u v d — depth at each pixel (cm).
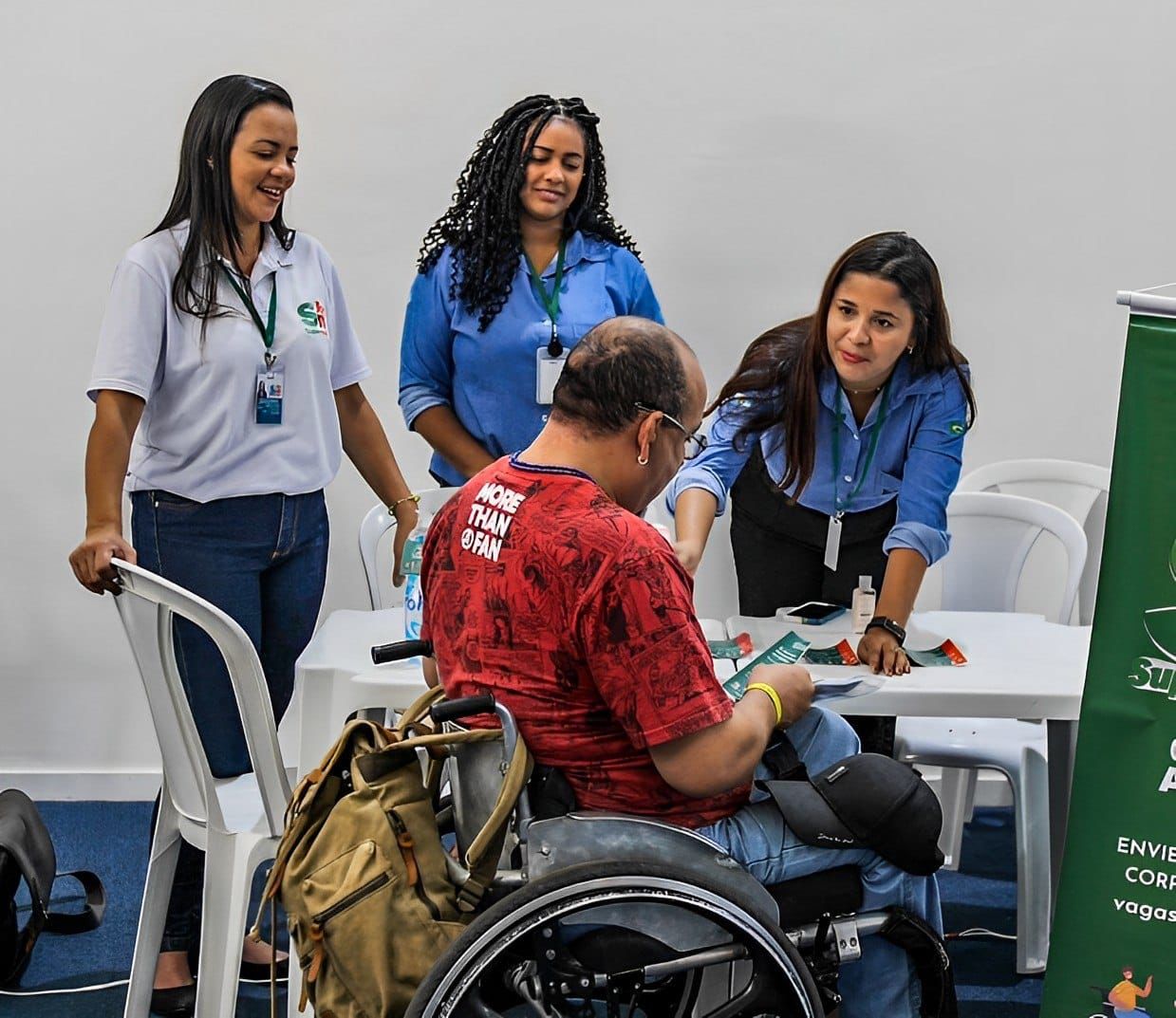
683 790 176
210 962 228
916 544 255
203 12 335
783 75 342
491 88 342
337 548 357
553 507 176
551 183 289
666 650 170
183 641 260
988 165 346
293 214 346
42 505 353
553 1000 175
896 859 192
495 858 172
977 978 278
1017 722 292
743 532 283
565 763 179
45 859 278
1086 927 199
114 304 252
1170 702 189
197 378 257
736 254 350
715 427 276
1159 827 192
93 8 333
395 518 297
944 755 280
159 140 340
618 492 183
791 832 192
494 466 188
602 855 175
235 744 264
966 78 342
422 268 306
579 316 297
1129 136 344
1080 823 198
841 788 192
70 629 359
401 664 234
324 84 340
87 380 348
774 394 269
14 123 336
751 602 285
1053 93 343
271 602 276
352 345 290
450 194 347
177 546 262
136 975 240
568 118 292
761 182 347
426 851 173
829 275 255
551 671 176
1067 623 305
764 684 188
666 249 350
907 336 251
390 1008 169
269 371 263
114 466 248
